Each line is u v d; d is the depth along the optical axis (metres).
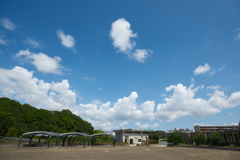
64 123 52.31
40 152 18.42
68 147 28.36
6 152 17.42
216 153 17.47
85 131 63.19
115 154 17.14
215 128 93.62
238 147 22.03
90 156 15.05
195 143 32.38
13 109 39.50
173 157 14.41
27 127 39.44
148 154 17.20
